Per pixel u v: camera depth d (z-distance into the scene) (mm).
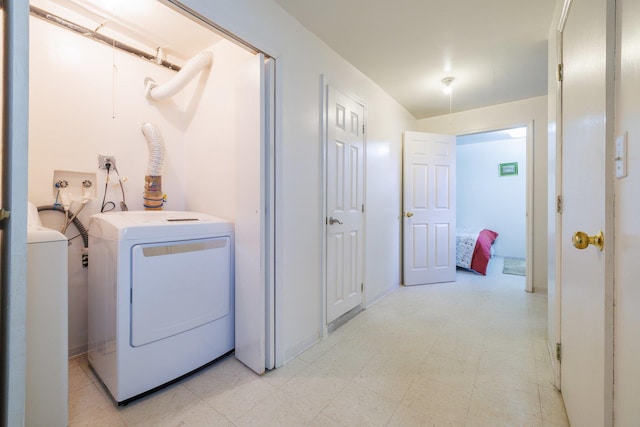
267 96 1660
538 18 1835
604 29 828
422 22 1891
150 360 1466
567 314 1304
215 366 1747
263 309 1665
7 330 767
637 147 643
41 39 1730
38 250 1159
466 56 2332
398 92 3068
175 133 2350
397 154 3371
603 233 825
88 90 1922
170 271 1538
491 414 1320
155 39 2088
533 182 3244
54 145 1788
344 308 2383
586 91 1031
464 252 4219
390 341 2053
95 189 1964
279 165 1709
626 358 697
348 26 1929
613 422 773
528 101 3262
